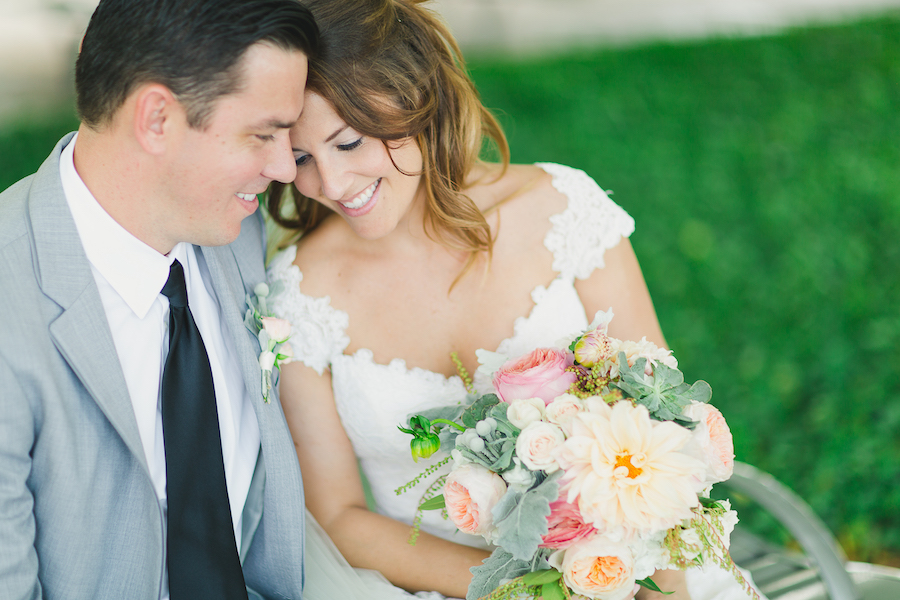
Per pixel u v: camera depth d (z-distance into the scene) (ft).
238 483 5.96
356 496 6.98
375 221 6.21
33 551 4.73
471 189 7.10
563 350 5.38
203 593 5.33
